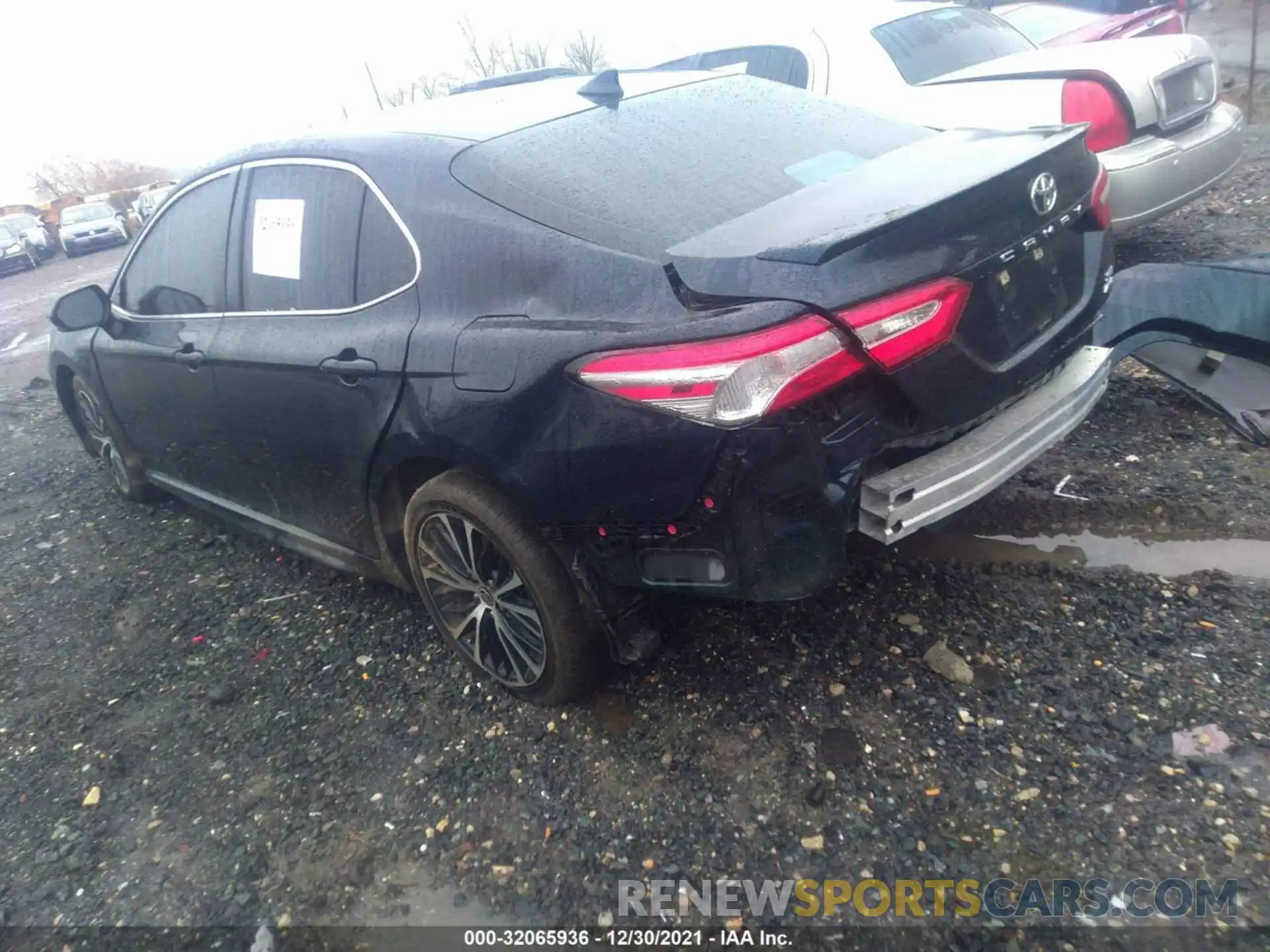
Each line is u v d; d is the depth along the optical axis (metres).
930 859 2.24
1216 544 3.12
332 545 3.46
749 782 2.51
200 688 3.29
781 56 6.15
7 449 6.22
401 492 3.06
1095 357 2.83
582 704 2.88
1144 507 3.32
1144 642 2.76
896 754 2.52
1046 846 2.22
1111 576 3.04
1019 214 2.45
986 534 3.35
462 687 3.06
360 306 2.89
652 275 2.30
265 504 3.71
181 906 2.41
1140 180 4.85
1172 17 7.24
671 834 2.40
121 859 2.59
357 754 2.84
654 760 2.62
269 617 3.67
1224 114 5.34
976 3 8.41
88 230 24.62
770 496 2.18
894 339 2.18
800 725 2.66
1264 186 6.74
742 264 2.20
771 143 2.92
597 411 2.27
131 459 4.61
